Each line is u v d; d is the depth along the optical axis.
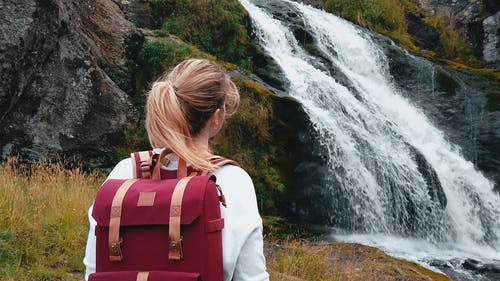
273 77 13.59
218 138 11.33
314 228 11.44
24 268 5.87
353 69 16.42
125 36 12.13
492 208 14.57
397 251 10.88
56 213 6.96
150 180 1.76
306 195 11.70
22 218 6.54
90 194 8.16
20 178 8.34
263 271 1.73
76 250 6.41
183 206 1.64
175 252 1.63
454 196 13.97
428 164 13.65
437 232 12.98
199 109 1.85
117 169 1.90
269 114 11.81
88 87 10.72
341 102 13.77
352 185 12.01
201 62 1.93
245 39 14.37
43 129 10.04
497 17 20.19
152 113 1.83
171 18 13.77
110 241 1.67
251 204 1.77
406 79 17.03
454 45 20.58
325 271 7.43
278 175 11.68
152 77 11.96
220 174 1.79
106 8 12.17
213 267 1.65
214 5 14.09
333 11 19.22
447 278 8.74
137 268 1.65
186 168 1.80
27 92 9.84
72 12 10.70
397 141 13.99
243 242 1.70
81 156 10.56
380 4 19.70
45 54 9.97
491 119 16.30
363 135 13.00
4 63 9.27
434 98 16.70
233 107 1.97
